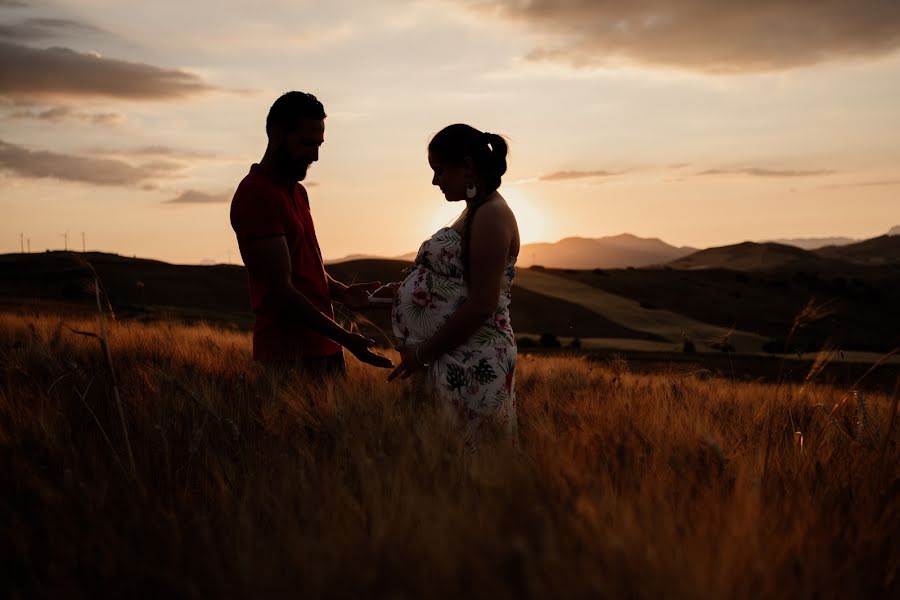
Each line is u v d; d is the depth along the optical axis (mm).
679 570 1474
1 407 2740
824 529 1814
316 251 4250
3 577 1690
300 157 3893
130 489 2160
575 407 3184
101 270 78188
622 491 1972
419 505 1788
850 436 2852
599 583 1360
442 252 3098
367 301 4625
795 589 1491
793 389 3574
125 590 1602
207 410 2889
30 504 2023
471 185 3025
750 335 44562
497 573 1346
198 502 2166
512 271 3186
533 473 1991
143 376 3572
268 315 4070
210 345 5734
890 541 1803
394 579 1426
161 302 69562
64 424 2637
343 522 1785
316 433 2623
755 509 1813
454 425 2605
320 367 4145
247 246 3775
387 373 4562
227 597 1517
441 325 3133
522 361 6824
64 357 4047
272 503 2025
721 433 2918
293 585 1494
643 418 2977
